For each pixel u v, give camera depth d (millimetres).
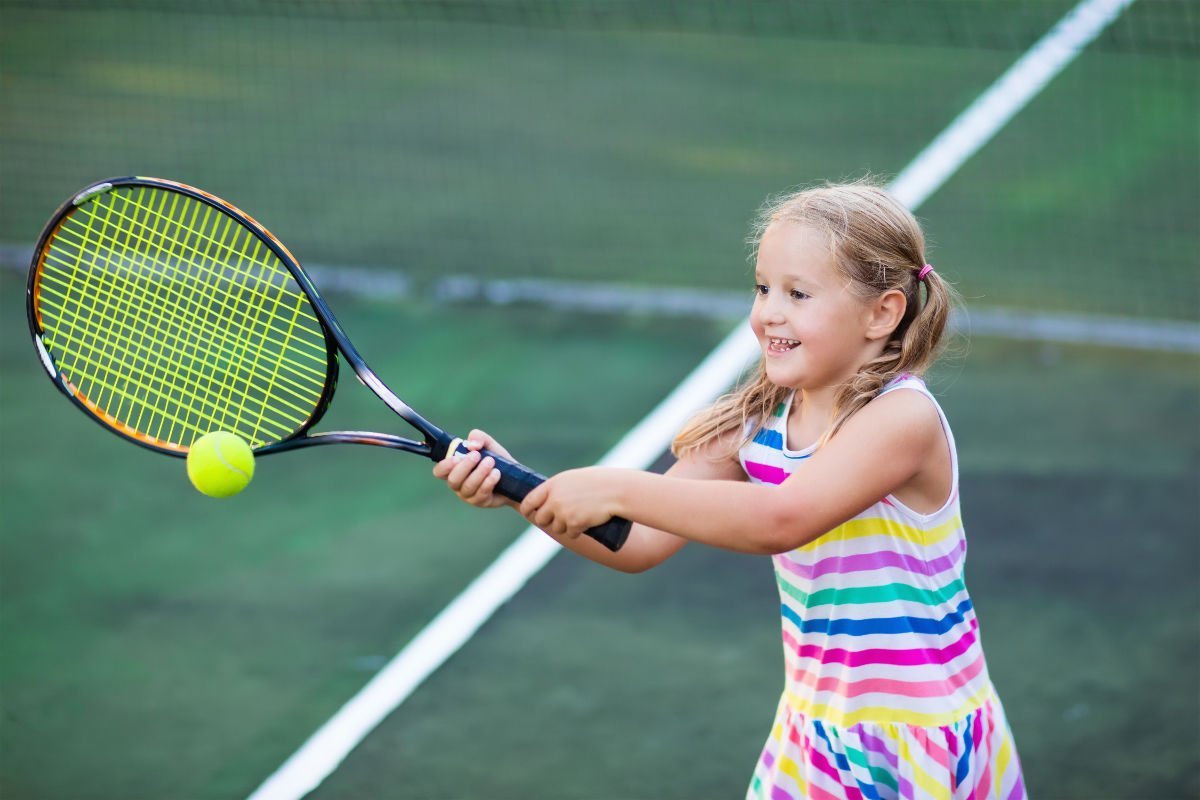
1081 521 4832
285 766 3559
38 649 4090
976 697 2480
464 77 10820
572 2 12219
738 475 2650
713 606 4340
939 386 5988
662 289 7176
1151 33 10812
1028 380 6051
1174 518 4836
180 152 9195
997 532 4770
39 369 6176
